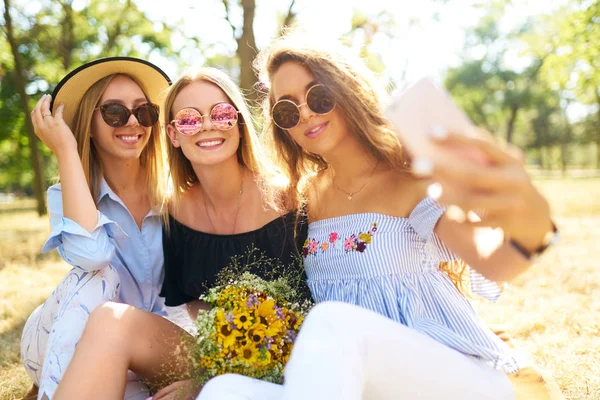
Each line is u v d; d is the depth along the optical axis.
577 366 3.17
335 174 2.54
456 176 1.40
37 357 2.75
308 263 2.56
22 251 9.35
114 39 17.72
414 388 1.83
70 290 2.52
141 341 2.13
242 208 2.78
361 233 2.36
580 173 46.91
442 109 1.42
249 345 2.18
